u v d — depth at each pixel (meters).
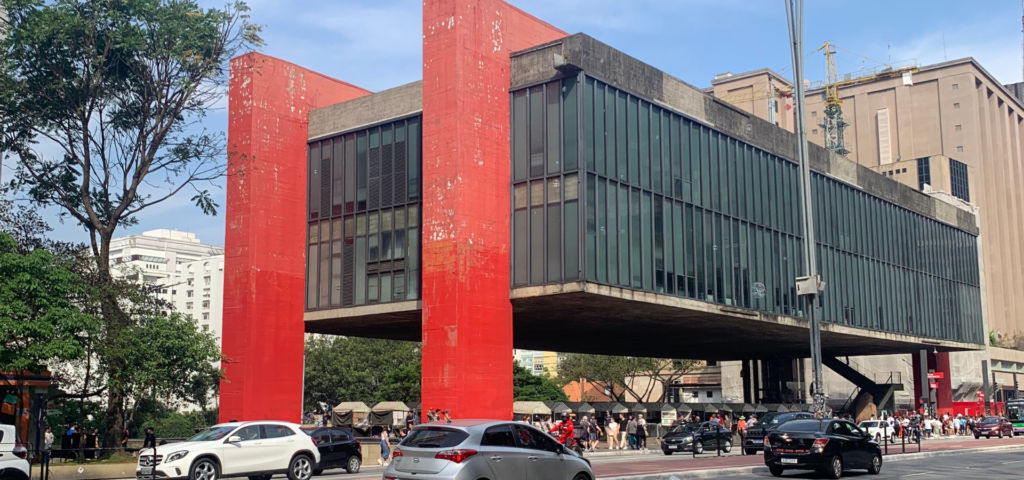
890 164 114.88
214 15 34.72
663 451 40.44
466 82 37.53
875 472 25.78
